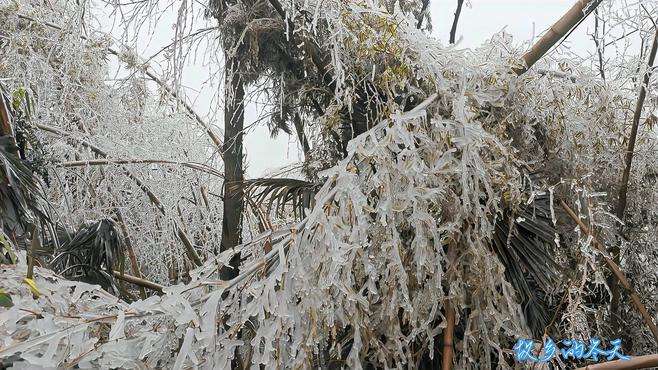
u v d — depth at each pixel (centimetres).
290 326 160
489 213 192
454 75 200
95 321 160
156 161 327
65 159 329
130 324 170
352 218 167
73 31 283
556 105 214
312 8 204
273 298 159
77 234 256
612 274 232
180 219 364
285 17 210
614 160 233
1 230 194
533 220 200
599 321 215
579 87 222
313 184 240
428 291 178
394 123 180
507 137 208
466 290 191
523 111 206
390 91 204
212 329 157
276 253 175
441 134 180
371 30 194
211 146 342
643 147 242
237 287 170
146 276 356
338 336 191
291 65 242
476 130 179
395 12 201
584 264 193
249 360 181
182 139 355
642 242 243
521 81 206
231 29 236
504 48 214
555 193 210
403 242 189
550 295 210
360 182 174
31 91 291
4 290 167
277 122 262
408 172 171
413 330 174
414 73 203
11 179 197
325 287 161
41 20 310
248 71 241
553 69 226
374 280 167
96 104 333
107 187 339
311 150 248
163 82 268
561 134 214
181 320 155
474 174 179
